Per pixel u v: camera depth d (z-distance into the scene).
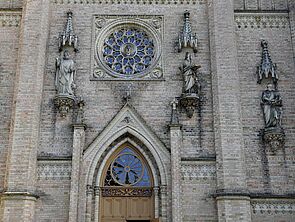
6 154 26.69
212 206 25.62
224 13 29.42
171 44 29.48
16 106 26.72
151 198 26.69
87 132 27.27
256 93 28.33
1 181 26.11
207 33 29.78
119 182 26.98
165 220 25.48
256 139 27.27
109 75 28.75
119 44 29.86
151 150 26.84
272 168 26.56
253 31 29.86
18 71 27.75
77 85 28.31
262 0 30.70
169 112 27.80
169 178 26.16
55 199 25.72
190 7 30.38
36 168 26.16
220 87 27.50
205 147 26.92
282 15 30.20
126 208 26.52
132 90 28.27
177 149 26.30
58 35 29.67
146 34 30.14
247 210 24.80
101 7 30.33
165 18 30.16
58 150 26.77
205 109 27.78
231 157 25.88
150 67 29.00
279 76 28.78
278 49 29.48
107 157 27.02
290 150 26.95
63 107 27.39
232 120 26.72
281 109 27.78
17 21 29.89
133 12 30.30
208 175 26.19
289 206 25.69
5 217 24.47
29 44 28.28
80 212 25.42
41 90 27.78
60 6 30.30
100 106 27.89
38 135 26.86
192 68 28.06
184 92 27.80
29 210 24.80
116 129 27.23
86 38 29.58
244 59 29.19
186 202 25.70
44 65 28.50
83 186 25.95
